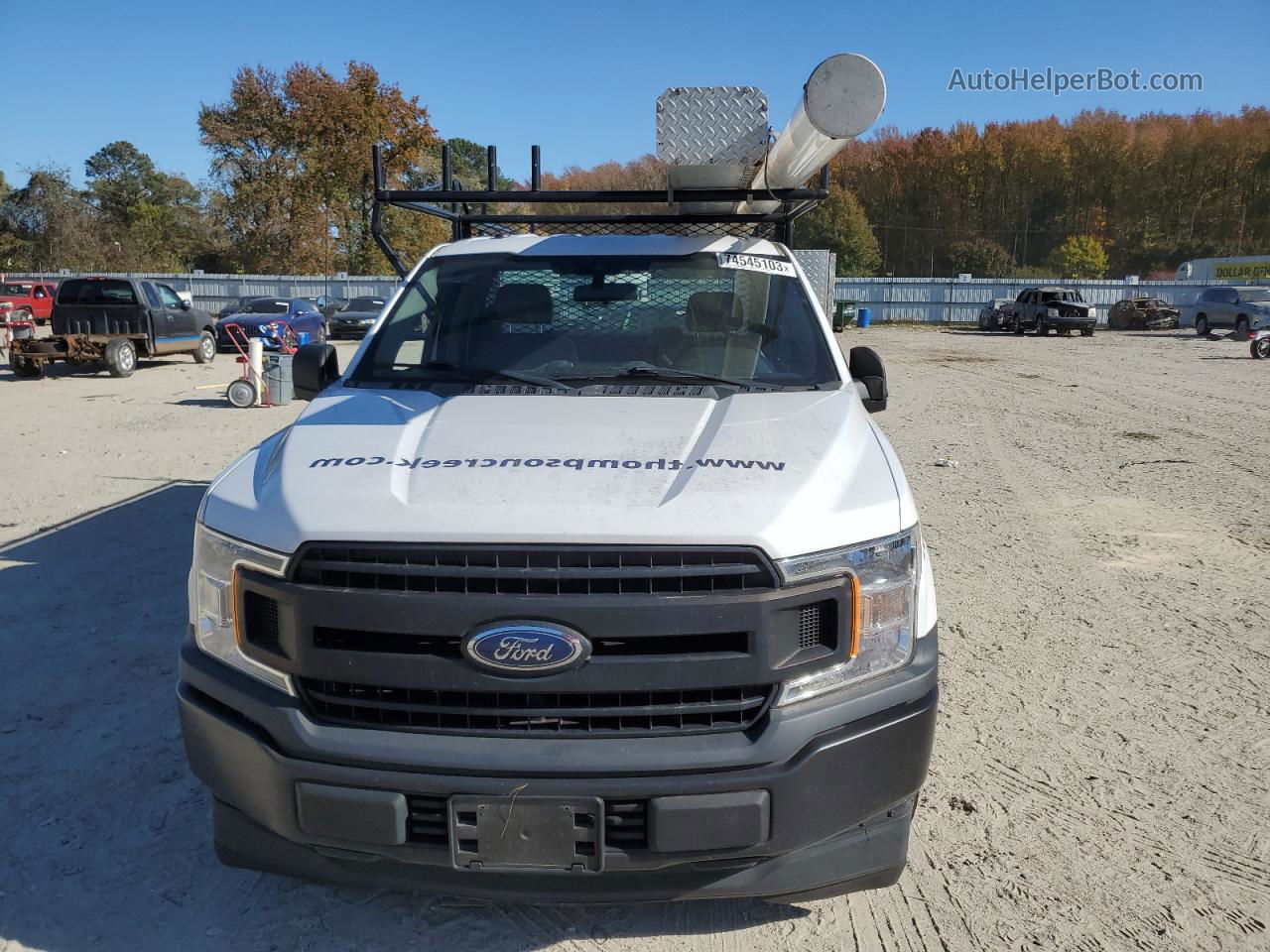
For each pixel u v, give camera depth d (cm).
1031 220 9994
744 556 222
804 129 325
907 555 245
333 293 4506
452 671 221
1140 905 285
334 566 225
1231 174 9650
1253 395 1634
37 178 6506
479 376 336
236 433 1159
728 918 279
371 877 245
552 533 220
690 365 345
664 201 412
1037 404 1519
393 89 5825
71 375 1908
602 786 218
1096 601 558
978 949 266
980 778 358
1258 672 456
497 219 477
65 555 624
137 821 325
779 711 225
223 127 5656
